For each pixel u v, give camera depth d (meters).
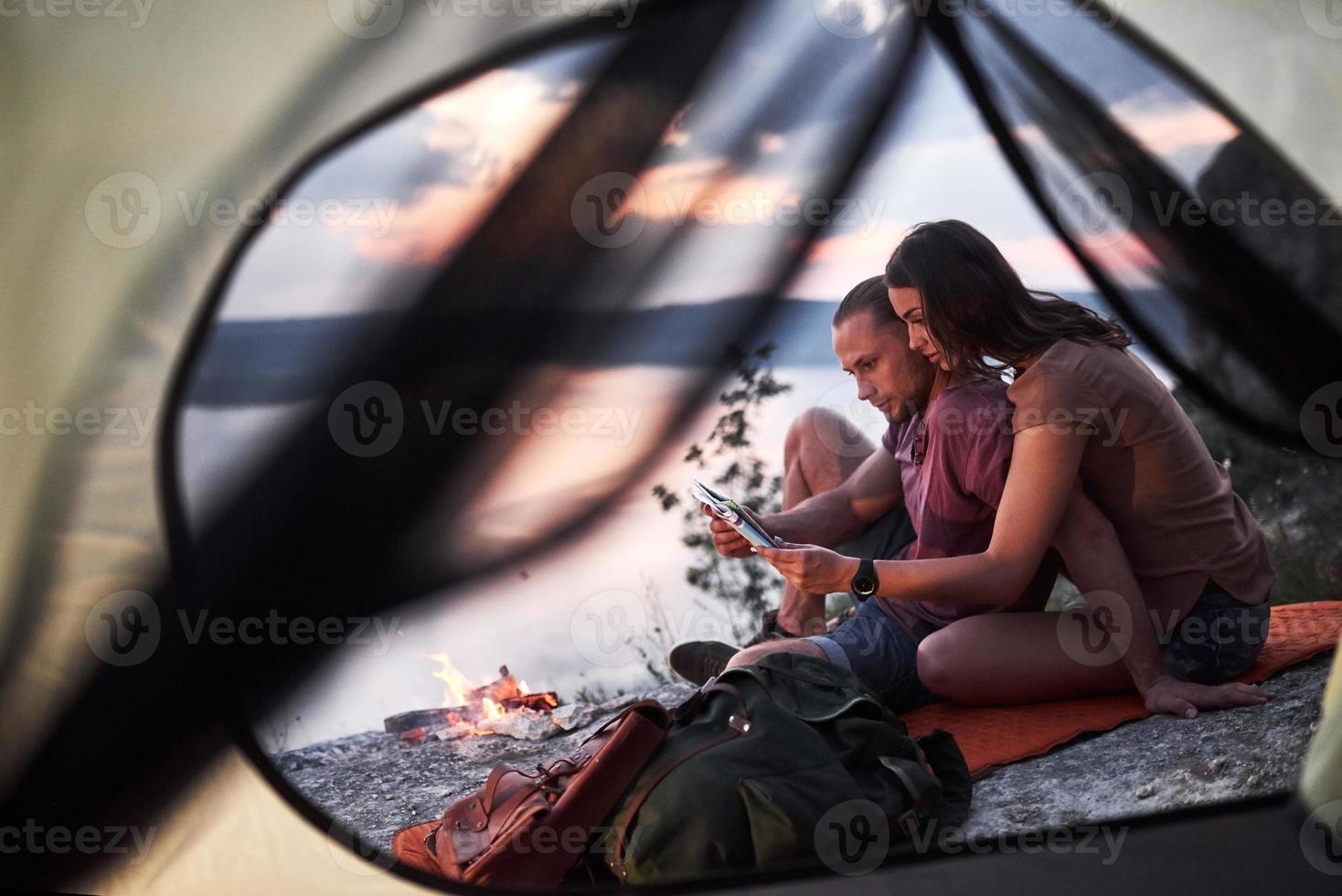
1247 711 1.83
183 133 1.66
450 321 2.12
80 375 1.68
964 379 1.96
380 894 1.59
